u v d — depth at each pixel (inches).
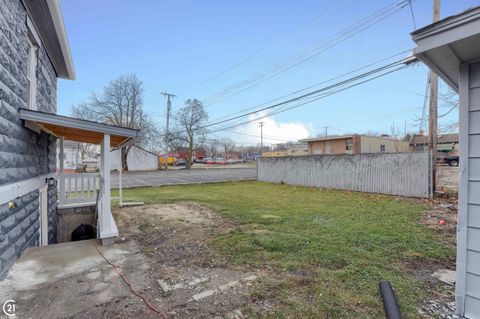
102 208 156.2
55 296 92.5
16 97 126.8
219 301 91.4
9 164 114.3
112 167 1090.7
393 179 363.9
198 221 216.2
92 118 1045.8
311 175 488.7
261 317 82.0
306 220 214.1
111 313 83.0
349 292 97.3
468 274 81.4
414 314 83.7
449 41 65.5
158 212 254.5
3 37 108.8
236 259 131.0
